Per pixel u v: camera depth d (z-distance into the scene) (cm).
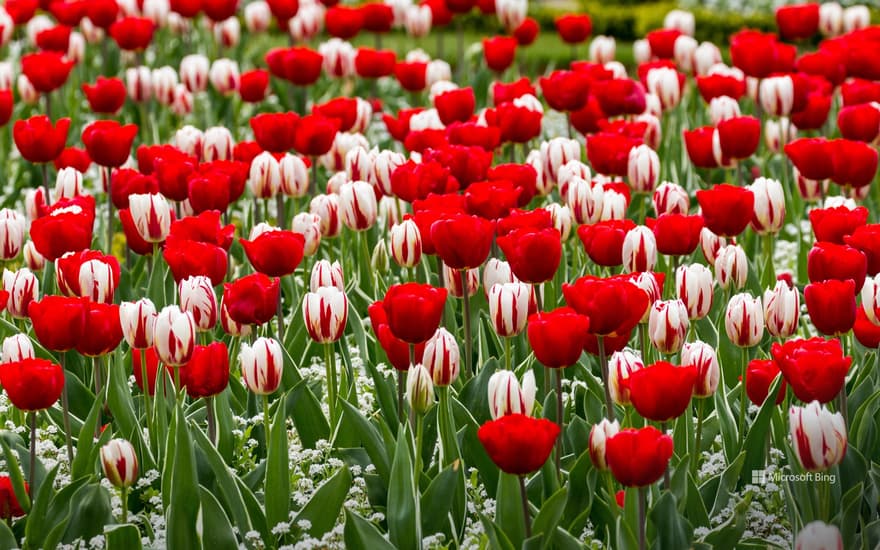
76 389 743
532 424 527
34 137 920
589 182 866
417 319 589
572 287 587
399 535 596
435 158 852
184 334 613
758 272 978
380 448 643
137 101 1429
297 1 1616
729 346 766
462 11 1611
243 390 748
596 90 1095
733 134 955
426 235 715
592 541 591
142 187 870
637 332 847
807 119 1133
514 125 976
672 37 1445
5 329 781
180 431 586
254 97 1271
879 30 1364
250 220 1023
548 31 2862
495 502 636
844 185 943
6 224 796
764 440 673
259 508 612
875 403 686
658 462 514
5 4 1648
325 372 798
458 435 666
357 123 1157
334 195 877
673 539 570
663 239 718
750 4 2664
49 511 614
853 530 618
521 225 698
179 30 1806
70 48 1608
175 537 595
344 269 922
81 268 683
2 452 678
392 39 2627
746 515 639
